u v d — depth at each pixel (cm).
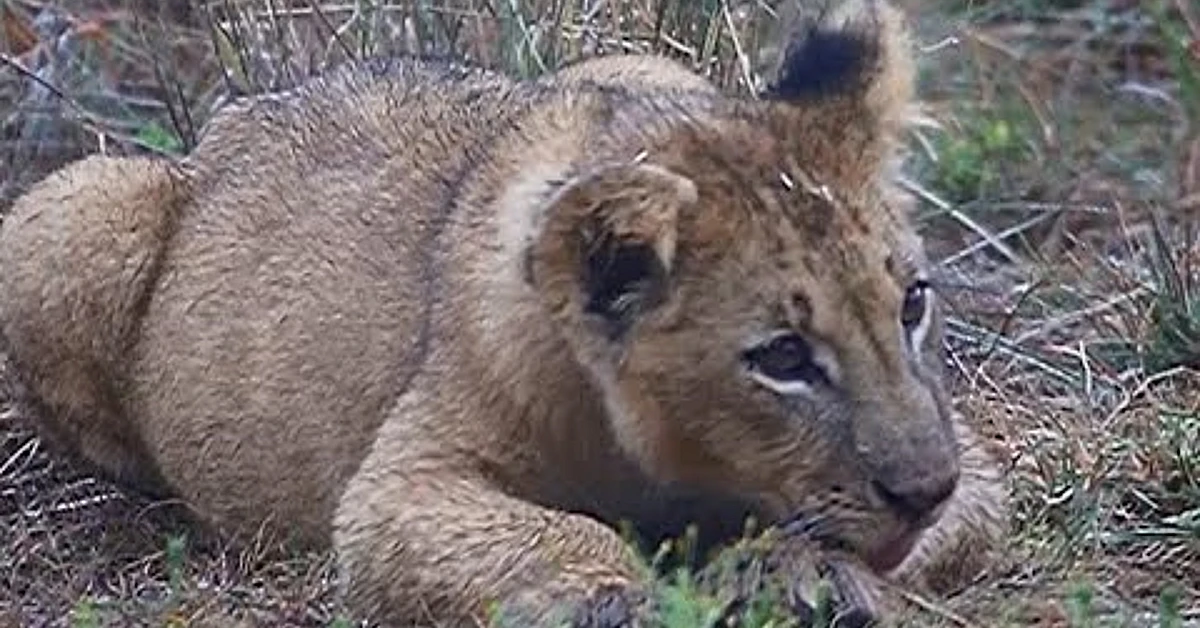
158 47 1702
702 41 1528
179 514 1302
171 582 1183
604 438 1094
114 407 1321
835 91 1097
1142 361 1454
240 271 1249
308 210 1238
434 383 1123
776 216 1051
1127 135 1781
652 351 1058
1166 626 1083
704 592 1054
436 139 1222
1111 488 1293
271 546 1230
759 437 1054
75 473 1360
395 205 1205
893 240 1065
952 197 1706
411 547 1093
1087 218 1681
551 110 1159
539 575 1063
